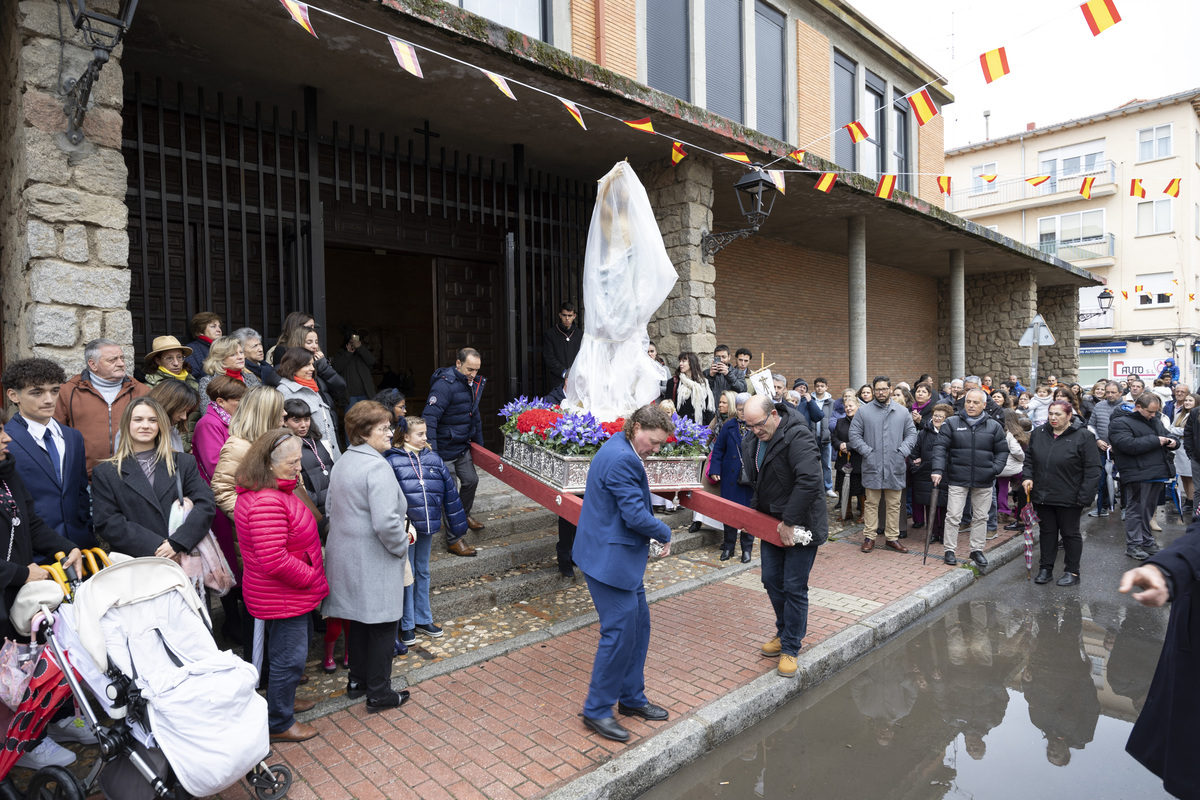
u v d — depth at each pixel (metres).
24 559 2.80
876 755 3.45
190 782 2.39
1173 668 2.16
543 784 2.91
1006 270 15.46
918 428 8.07
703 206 7.71
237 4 4.64
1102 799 3.10
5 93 4.52
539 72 5.58
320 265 5.71
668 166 7.73
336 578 3.42
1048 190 27.30
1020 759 3.43
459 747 3.20
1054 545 6.23
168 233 6.21
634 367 4.51
